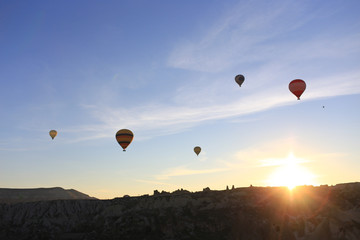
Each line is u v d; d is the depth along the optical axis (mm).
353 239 74875
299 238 77562
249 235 80562
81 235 96688
